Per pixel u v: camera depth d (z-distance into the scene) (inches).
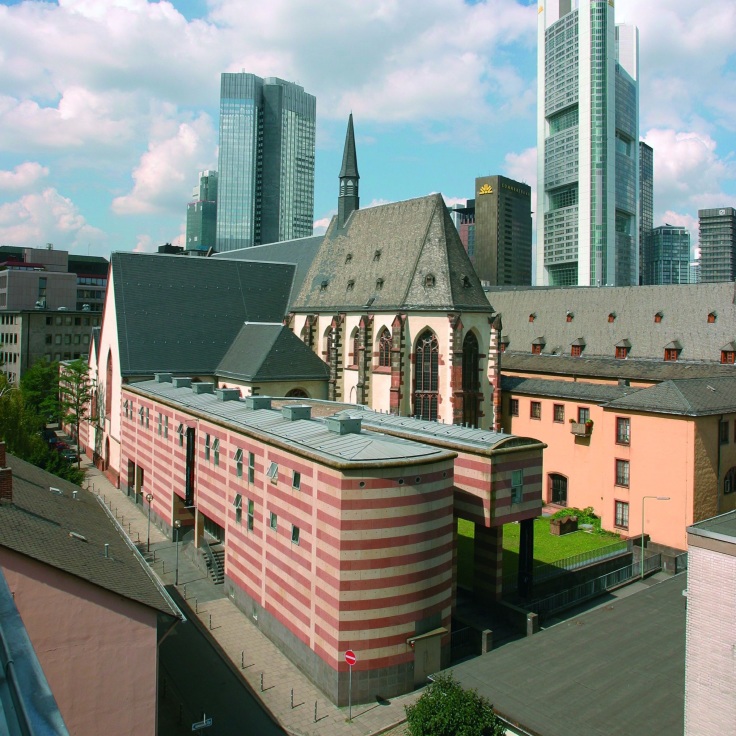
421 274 2957.7
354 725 1350.9
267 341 3043.8
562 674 1161.4
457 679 1167.6
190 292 3469.5
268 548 1705.2
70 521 1408.7
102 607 1101.7
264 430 1823.3
